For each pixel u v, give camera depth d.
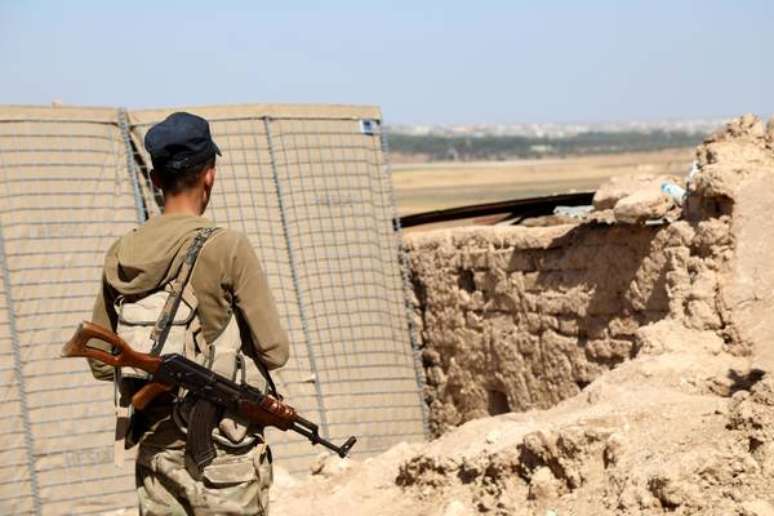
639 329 10.09
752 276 9.77
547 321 12.57
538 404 12.84
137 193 13.74
